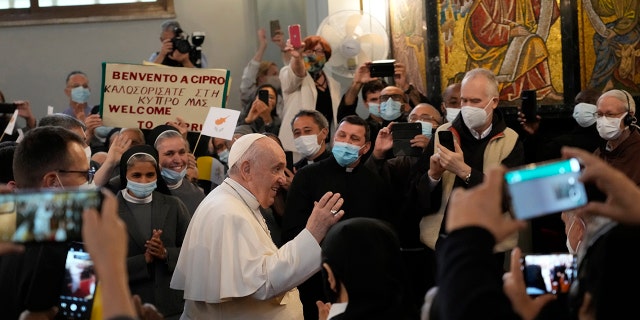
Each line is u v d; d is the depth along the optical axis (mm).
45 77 11719
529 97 7309
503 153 5570
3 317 3195
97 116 7074
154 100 6883
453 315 2096
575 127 8102
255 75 10289
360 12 9094
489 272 2119
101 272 2031
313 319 5734
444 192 5516
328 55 8602
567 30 8250
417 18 9047
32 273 3117
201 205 4559
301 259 4285
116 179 5660
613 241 2326
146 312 2949
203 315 4484
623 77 8367
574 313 2434
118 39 11883
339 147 5668
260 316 4445
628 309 2312
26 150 3508
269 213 6086
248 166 4559
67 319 3062
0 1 11664
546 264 2609
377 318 2727
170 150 5898
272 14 12148
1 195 2439
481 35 8508
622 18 8344
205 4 12086
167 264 5086
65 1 11797
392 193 5824
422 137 6008
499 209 2156
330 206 4359
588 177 2254
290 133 8273
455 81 8625
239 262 4352
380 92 7684
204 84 6922
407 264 5613
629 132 6488
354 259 2777
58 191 2459
